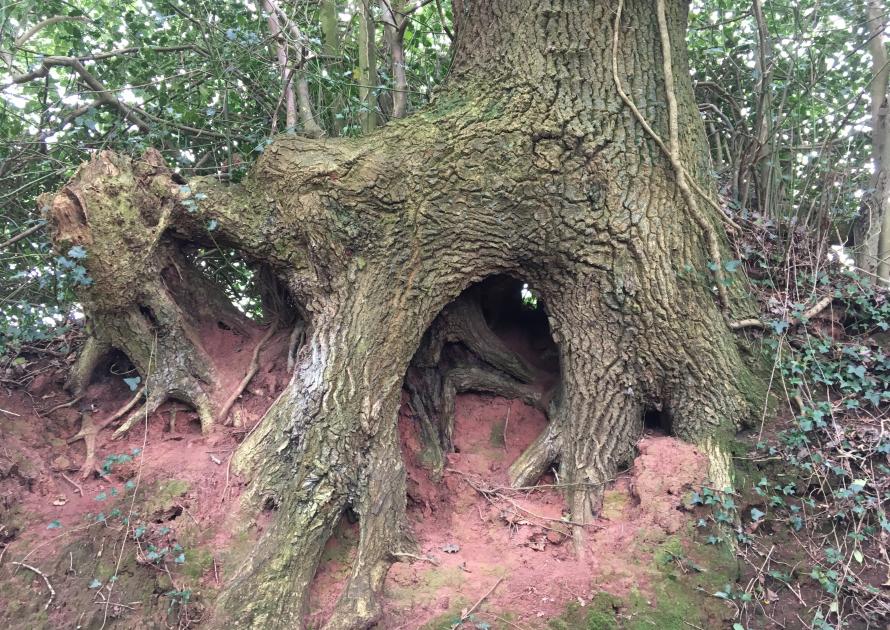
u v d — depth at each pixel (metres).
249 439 3.72
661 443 3.81
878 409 3.82
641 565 3.34
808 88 5.16
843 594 3.22
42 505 3.44
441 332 4.46
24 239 5.04
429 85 6.00
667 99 3.95
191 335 4.11
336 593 3.30
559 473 4.00
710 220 4.05
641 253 3.85
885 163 5.05
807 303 4.18
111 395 4.08
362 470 3.56
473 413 4.53
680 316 3.85
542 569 3.42
